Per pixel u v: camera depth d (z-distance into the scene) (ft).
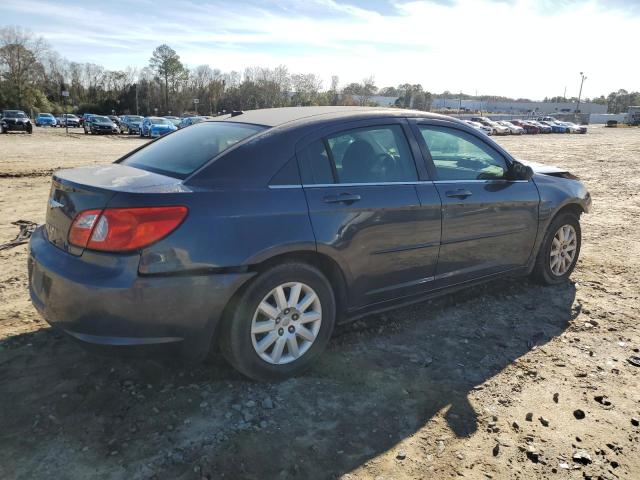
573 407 9.79
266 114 11.97
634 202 33.04
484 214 13.25
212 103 329.11
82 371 10.41
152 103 326.85
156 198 8.71
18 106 269.44
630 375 11.03
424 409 9.59
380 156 11.63
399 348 11.94
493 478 7.91
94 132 127.85
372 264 11.23
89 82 335.06
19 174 39.09
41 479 7.58
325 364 11.10
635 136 165.89
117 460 8.01
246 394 9.86
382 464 8.15
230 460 8.11
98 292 8.43
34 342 11.54
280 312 10.03
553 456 8.42
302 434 8.79
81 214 8.95
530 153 79.92
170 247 8.68
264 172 9.92
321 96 306.55
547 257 15.76
